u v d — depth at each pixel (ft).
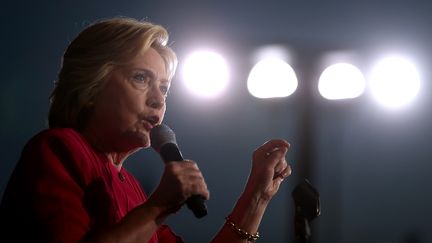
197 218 16.10
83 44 18.31
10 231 16.42
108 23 18.45
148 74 18.29
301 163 58.65
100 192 17.38
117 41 18.15
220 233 20.67
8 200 16.63
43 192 16.40
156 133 18.17
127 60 18.12
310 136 58.34
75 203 16.56
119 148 18.40
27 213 16.29
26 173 16.67
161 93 18.44
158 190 16.17
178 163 16.20
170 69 18.98
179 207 16.31
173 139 18.16
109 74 18.10
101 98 18.15
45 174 16.60
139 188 19.86
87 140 18.21
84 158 17.34
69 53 18.47
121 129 18.08
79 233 16.29
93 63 18.04
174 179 15.97
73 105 18.17
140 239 15.93
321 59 58.23
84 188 17.11
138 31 18.31
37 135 17.43
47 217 16.20
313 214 20.51
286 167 21.22
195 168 16.25
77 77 18.07
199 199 16.11
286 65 57.62
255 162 20.88
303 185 20.76
